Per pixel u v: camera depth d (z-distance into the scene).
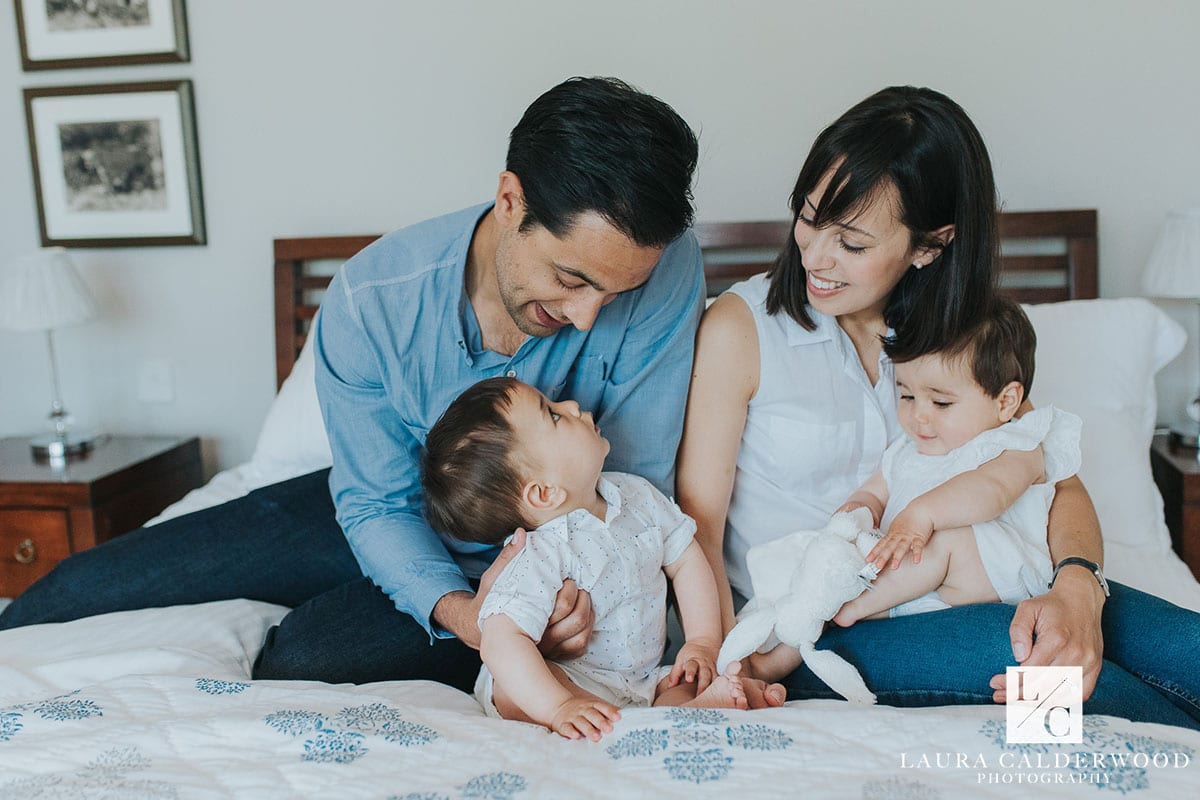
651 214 1.04
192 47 2.52
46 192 2.62
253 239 2.60
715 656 1.29
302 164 2.54
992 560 1.26
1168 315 2.34
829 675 1.22
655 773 0.92
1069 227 2.25
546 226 1.08
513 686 1.10
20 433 2.80
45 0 2.52
